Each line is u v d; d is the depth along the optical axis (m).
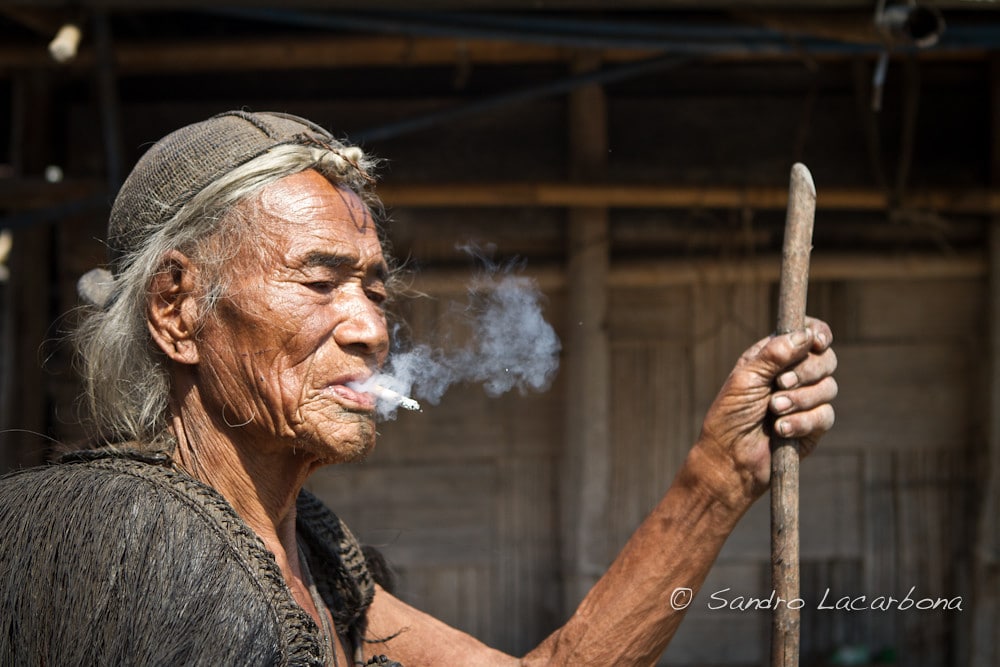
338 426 1.04
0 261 3.21
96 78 2.95
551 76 2.98
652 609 1.22
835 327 2.98
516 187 2.72
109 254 1.15
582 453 2.86
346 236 1.07
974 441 2.97
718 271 2.90
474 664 1.32
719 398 1.18
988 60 2.94
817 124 2.97
